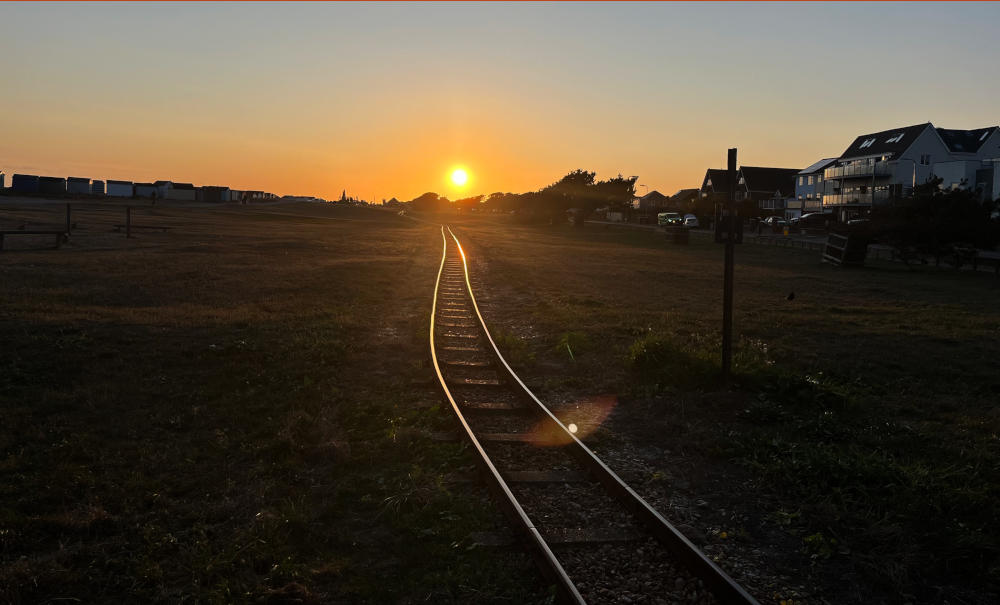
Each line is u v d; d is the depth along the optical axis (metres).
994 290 25.02
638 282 25.84
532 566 4.68
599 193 97.94
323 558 4.79
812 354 12.35
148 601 4.23
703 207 80.38
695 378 10.01
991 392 9.97
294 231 55.41
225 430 7.33
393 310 17.06
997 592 4.61
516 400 9.09
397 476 6.20
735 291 23.25
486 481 6.07
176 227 49.41
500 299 20.14
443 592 4.38
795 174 100.06
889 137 73.69
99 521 5.13
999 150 69.38
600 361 11.68
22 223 43.00
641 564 4.78
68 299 15.67
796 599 4.45
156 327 12.80
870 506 5.82
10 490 5.62
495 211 157.88
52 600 4.18
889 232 37.31
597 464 6.38
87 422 7.44
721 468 6.83
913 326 15.98
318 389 9.05
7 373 9.08
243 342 11.59
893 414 8.77
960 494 5.94
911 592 4.60
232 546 4.83
